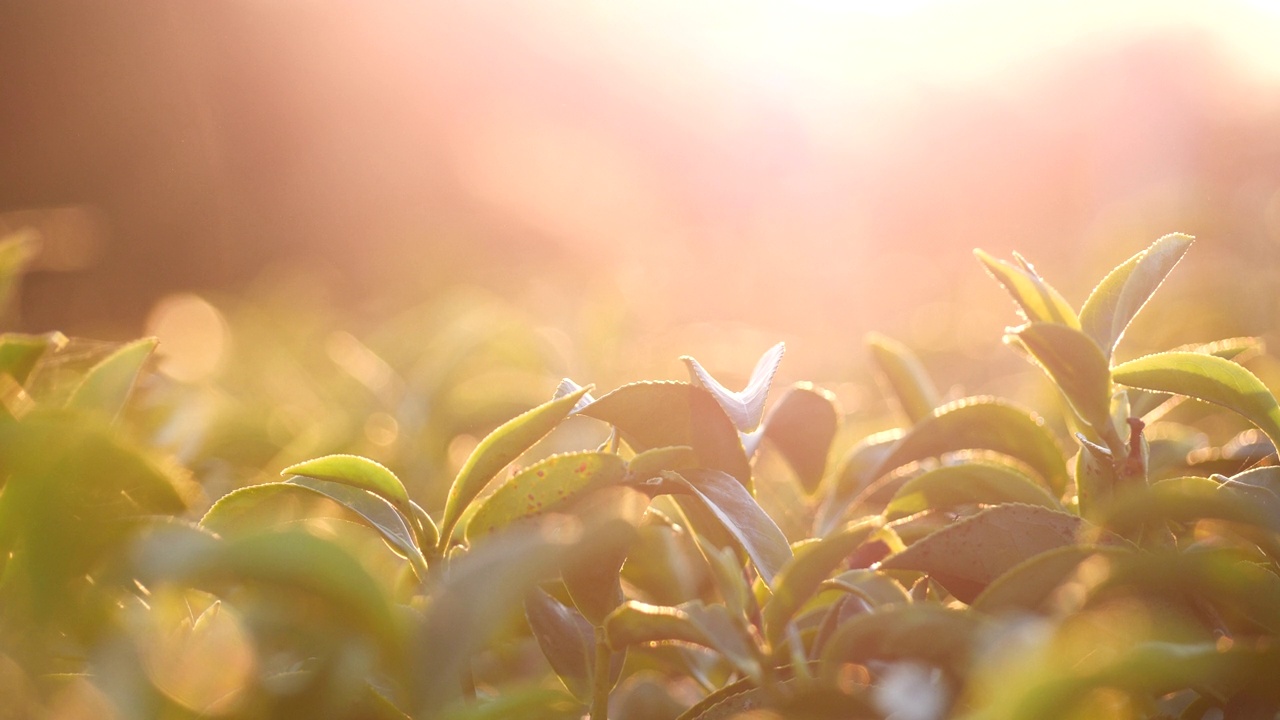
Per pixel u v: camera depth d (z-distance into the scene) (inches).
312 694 22.8
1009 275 28.5
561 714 25.1
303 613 23.0
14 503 23.2
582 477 26.0
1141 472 27.3
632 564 30.5
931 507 29.0
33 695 23.2
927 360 81.0
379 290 169.5
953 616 23.8
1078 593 24.2
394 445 48.5
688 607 24.7
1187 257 81.8
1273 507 26.3
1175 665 22.3
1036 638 23.2
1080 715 23.4
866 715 23.7
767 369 28.0
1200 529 28.0
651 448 26.9
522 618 27.9
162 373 35.8
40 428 23.4
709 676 29.1
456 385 51.5
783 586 24.8
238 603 23.4
